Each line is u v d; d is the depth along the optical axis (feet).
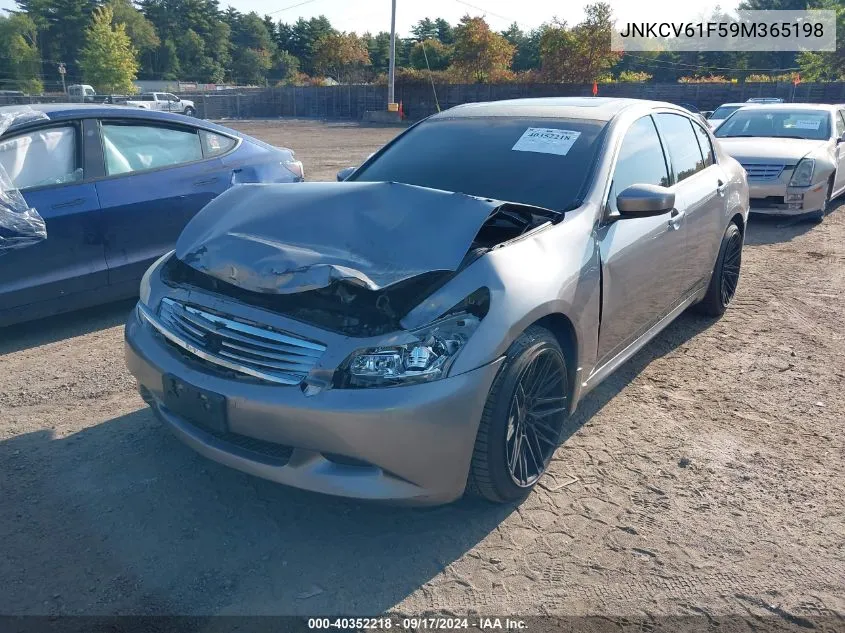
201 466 10.78
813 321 18.06
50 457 11.03
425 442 8.39
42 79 274.57
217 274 9.37
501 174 12.25
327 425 8.22
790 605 8.23
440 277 8.99
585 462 11.23
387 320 8.71
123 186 16.94
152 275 10.75
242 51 371.56
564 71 151.53
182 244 10.40
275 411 8.41
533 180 11.96
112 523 9.43
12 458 10.98
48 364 14.82
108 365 14.78
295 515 9.69
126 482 10.36
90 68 180.14
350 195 10.42
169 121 18.22
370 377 8.31
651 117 14.37
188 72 346.33
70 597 8.09
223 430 8.86
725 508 10.08
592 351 11.02
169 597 8.13
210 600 8.10
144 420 12.26
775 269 23.02
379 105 147.33
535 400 9.93
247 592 8.24
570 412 11.00
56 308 16.21
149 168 17.66
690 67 232.12
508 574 8.65
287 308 9.08
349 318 8.74
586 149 12.31
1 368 14.60
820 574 8.76
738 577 8.69
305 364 8.52
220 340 9.15
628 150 12.86
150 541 9.09
